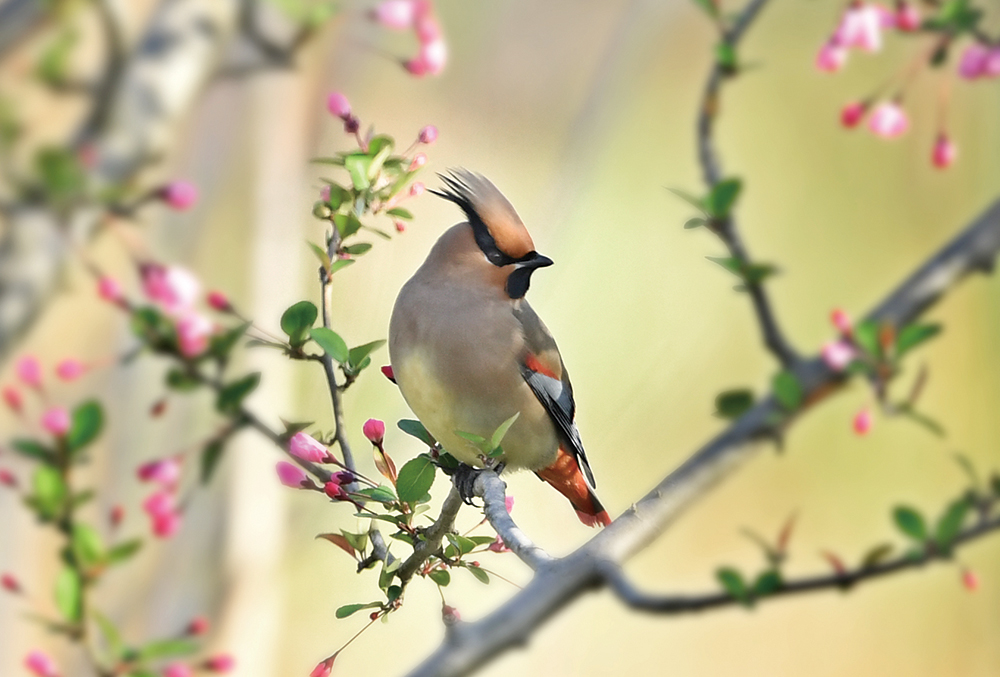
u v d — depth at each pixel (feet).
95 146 18.53
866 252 61.00
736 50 21.42
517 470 28.68
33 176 17.21
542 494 54.95
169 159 29.96
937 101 59.31
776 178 61.16
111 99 18.72
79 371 18.24
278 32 21.66
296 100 36.81
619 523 14.75
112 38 18.80
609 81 61.93
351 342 48.78
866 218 61.00
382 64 57.67
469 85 62.13
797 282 60.95
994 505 17.30
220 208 34.96
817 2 60.49
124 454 33.86
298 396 43.27
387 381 44.91
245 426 18.86
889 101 21.77
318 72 47.06
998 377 58.54
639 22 61.52
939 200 60.59
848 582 17.04
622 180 60.49
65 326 33.01
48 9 18.84
